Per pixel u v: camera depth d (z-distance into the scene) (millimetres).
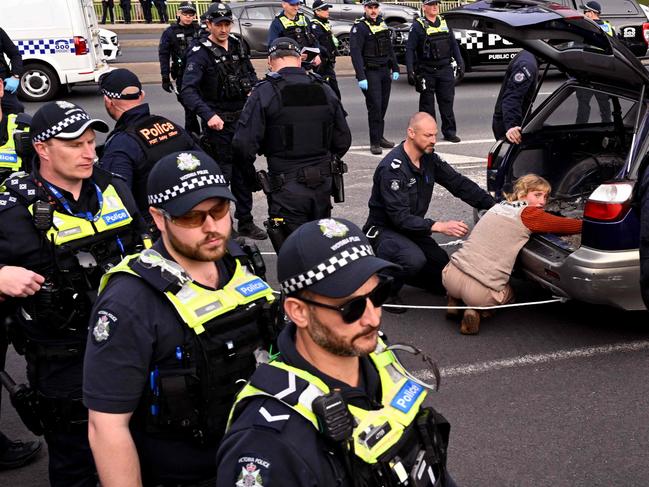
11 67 8320
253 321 2123
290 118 4836
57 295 2510
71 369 2578
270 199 5008
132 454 1992
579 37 4547
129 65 14203
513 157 5625
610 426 3666
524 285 5383
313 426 1513
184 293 2049
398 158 4867
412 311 5062
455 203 7238
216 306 2066
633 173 4137
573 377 4121
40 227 2508
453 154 8984
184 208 2012
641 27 13383
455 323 4867
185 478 2148
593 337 4582
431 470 1664
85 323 2555
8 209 2518
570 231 4574
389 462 1572
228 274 2223
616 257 4168
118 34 21266
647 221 2883
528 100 6566
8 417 3881
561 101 5480
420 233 4875
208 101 6504
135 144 3861
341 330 1582
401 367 1776
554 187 5707
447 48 9289
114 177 2805
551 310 4977
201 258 2084
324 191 5016
